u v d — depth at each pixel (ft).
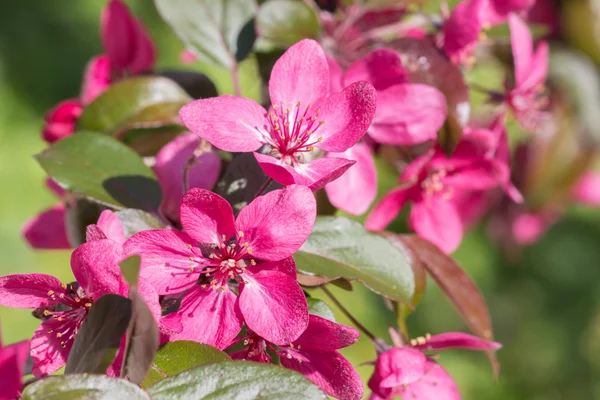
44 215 1.76
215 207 1.44
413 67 1.64
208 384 1.38
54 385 1.35
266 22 1.68
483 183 1.69
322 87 1.51
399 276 1.54
